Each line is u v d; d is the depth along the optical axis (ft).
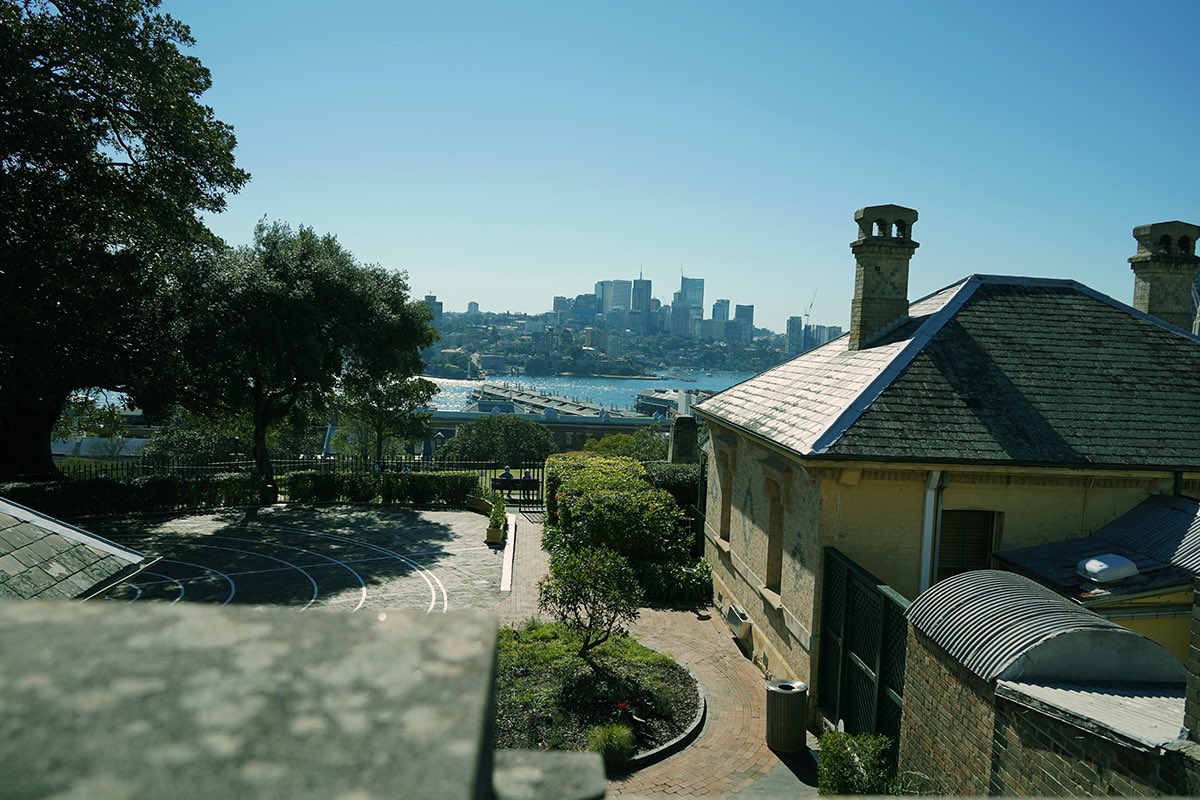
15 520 33.32
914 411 45.39
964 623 28.94
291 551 85.05
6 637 4.49
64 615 4.72
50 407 108.37
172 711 3.93
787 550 49.70
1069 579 39.60
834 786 31.42
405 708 4.01
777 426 51.39
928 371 48.39
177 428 174.81
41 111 82.43
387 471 129.08
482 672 4.39
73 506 96.78
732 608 58.80
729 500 67.77
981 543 46.16
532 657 50.39
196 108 98.58
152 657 4.34
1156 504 44.01
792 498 49.26
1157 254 60.18
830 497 43.93
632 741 40.14
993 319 53.52
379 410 155.84
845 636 41.45
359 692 4.15
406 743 3.76
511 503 112.27
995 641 27.09
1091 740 21.21
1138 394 48.26
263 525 98.63
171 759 3.62
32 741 3.69
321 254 120.67
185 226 102.37
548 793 4.96
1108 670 26.11
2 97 79.00
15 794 3.34
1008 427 45.03
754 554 56.95
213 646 4.48
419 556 83.76
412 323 130.62
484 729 4.01
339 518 104.17
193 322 103.09
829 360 61.00
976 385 47.83
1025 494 44.68
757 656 54.24
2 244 84.79
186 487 105.81
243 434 157.79
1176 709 23.43
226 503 109.60
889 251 58.13
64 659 4.32
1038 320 53.83
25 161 88.12
